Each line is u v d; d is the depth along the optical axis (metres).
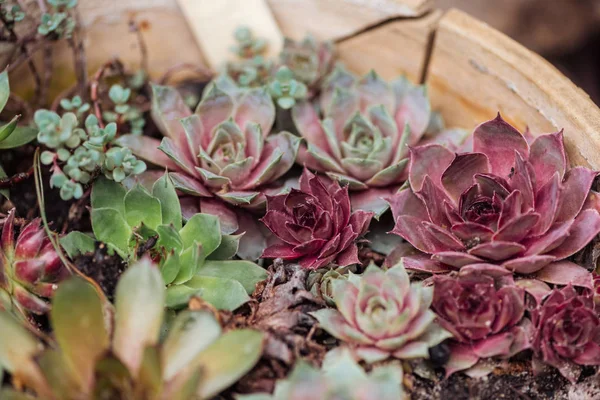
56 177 0.43
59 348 0.38
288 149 0.45
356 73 0.52
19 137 0.45
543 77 0.45
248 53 0.51
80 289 0.36
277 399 0.36
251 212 0.45
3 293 0.40
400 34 0.50
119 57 0.51
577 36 0.65
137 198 0.42
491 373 0.40
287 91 0.48
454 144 0.46
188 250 0.41
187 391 0.35
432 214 0.42
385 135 0.47
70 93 0.50
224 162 0.45
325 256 0.42
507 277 0.40
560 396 0.40
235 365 0.36
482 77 0.47
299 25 0.51
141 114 0.51
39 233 0.40
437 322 0.40
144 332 0.37
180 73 0.52
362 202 0.45
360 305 0.39
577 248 0.40
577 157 0.43
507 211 0.40
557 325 0.39
